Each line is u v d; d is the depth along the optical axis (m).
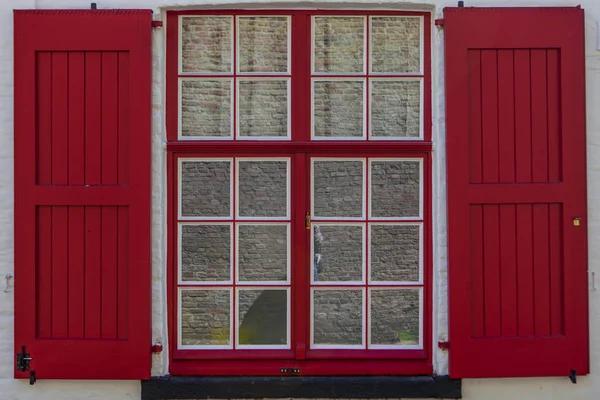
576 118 3.54
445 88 3.53
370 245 3.69
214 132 3.69
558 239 3.56
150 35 3.50
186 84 3.68
